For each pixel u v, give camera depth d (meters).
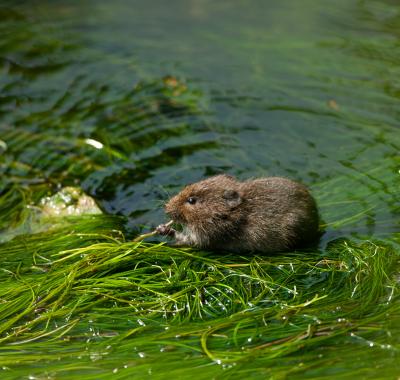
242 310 8.41
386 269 9.05
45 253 9.88
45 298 8.71
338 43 16.22
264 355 7.36
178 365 7.30
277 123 13.37
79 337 8.04
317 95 14.25
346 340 7.62
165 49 16.27
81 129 13.30
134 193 11.45
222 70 15.34
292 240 9.74
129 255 9.46
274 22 17.34
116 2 18.38
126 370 7.25
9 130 13.24
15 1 18.36
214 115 13.71
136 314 8.41
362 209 10.68
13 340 8.01
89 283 8.98
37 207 11.19
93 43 16.50
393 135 12.77
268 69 15.32
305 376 7.03
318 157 12.27
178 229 10.55
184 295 8.68
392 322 7.88
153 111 13.88
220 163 12.18
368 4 18.06
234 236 9.96
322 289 8.77
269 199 9.97
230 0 18.45
